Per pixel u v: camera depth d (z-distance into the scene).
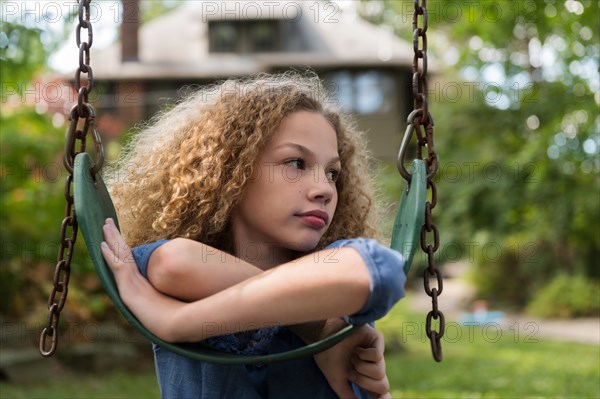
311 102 1.44
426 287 1.45
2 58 5.91
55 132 7.67
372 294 1.07
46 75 8.11
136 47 21.19
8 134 7.35
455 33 11.33
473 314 14.82
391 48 21.91
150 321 1.22
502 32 10.77
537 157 11.40
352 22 23.03
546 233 13.41
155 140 1.58
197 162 1.45
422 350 9.79
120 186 1.62
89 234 1.26
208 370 1.36
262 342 1.38
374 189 1.83
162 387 1.44
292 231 1.37
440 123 14.32
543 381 7.02
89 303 7.80
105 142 9.93
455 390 6.70
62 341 7.66
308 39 22.34
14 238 7.30
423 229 1.45
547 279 16.25
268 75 1.74
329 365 1.36
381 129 21.39
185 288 1.26
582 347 10.05
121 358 7.66
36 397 5.94
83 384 6.66
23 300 7.60
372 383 1.35
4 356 6.73
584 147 10.74
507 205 13.38
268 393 1.37
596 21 7.90
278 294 1.13
